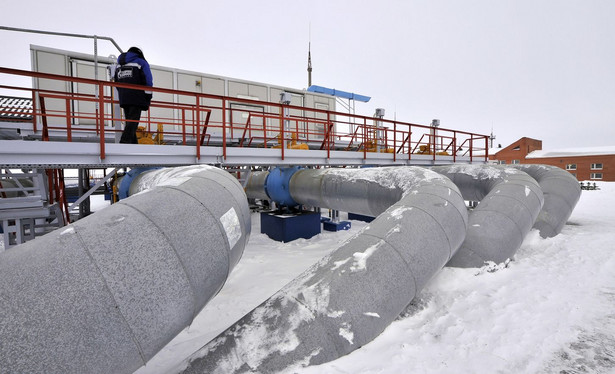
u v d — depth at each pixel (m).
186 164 5.76
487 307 3.46
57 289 1.58
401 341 2.82
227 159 6.26
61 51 9.21
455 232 3.68
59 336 1.50
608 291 3.83
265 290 4.62
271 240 7.99
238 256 3.00
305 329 2.48
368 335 2.67
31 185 7.74
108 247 1.83
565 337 2.85
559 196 7.26
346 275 2.81
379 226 3.39
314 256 6.40
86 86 9.48
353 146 16.55
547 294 3.76
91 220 2.00
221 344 2.50
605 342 2.78
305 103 15.00
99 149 4.80
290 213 8.51
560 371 2.41
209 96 5.83
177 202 2.37
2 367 1.38
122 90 5.73
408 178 5.05
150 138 6.81
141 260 1.88
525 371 2.41
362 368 2.40
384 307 2.79
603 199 16.55
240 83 12.84
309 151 7.79
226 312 3.92
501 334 2.91
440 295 3.81
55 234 1.87
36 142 4.30
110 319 1.66
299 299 2.66
